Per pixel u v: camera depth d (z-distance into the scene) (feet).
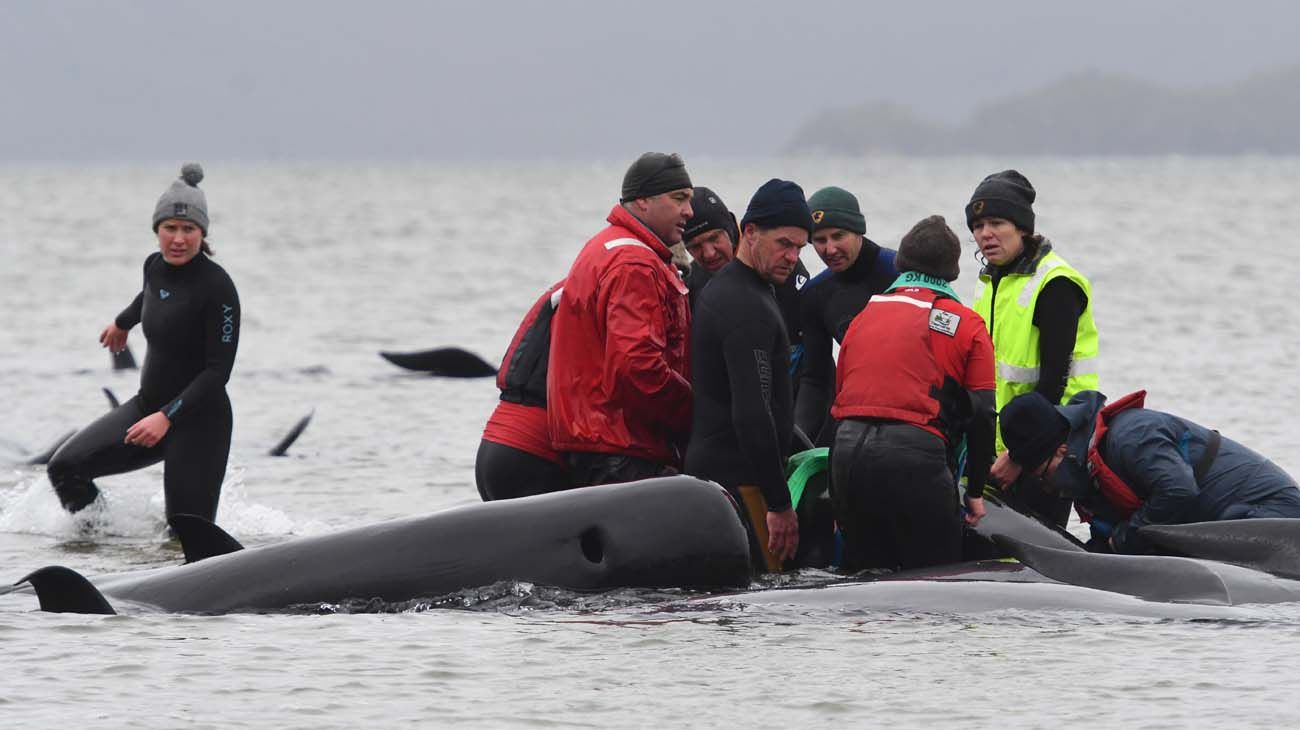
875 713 80.18
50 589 99.40
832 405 124.47
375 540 102.73
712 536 102.47
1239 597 100.58
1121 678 85.46
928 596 100.99
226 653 90.74
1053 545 111.86
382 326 337.52
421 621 97.71
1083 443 112.68
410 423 208.54
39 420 215.92
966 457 115.44
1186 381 230.48
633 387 111.65
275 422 210.38
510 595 100.99
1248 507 111.04
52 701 82.17
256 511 148.15
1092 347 120.98
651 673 86.79
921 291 110.11
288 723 79.05
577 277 114.01
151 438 130.41
